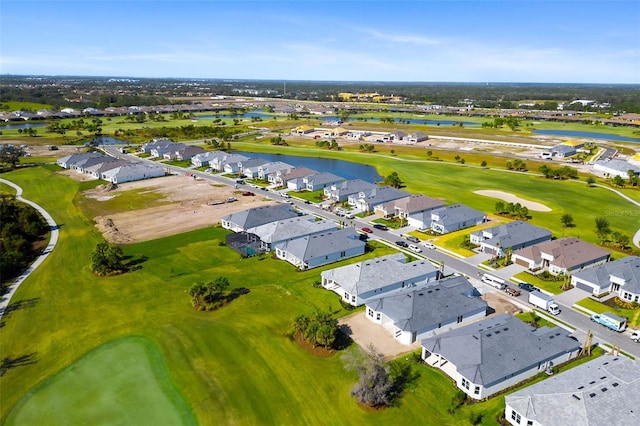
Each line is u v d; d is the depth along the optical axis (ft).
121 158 626.23
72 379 176.86
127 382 174.60
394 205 377.30
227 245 312.50
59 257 291.99
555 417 143.64
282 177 481.05
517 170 558.97
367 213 386.11
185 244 314.35
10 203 359.87
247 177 520.01
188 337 203.51
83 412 159.63
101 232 336.90
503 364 172.45
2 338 204.44
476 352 176.14
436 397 167.94
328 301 238.07
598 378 158.71
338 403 164.14
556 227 351.87
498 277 266.77
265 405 162.71
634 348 197.98
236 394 168.04
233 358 189.06
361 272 247.29
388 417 157.69
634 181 481.87
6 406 163.32
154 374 179.11
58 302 235.40
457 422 155.53
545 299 228.63
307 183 464.65
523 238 304.71
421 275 254.47
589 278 248.93
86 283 256.93
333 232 304.50
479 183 491.31
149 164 573.74
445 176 524.11
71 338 203.62
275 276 266.77
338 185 435.53
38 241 321.32
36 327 212.84
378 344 200.44
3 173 527.81
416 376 179.32
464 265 283.79
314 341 196.95
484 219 365.20
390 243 320.29
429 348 187.01
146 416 157.28
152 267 277.44
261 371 180.96
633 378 158.30
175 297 241.14
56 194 442.50
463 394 167.63
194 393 168.45
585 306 233.55
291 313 225.56
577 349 190.29
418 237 333.01
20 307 230.48
